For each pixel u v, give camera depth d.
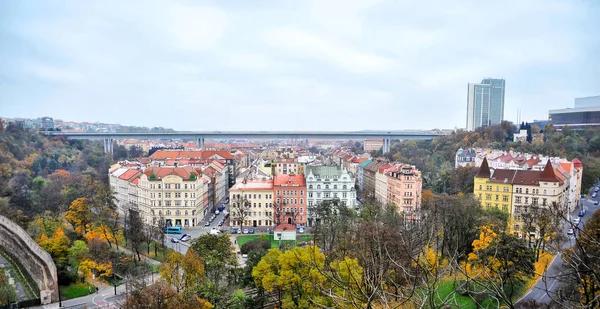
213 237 96.25
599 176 189.75
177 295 65.25
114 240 130.88
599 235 54.12
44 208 159.62
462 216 98.38
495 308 64.94
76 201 136.88
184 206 156.75
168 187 155.88
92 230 125.12
